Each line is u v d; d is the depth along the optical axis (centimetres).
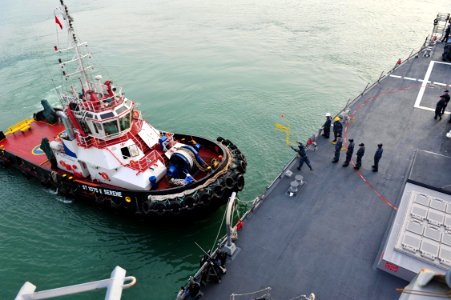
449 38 2791
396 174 1634
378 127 1992
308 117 2697
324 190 1555
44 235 1747
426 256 1074
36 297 406
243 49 4266
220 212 1809
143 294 1431
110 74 3725
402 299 456
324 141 1927
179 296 1095
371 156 1767
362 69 3531
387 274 1158
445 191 1295
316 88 3159
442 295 423
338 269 1187
